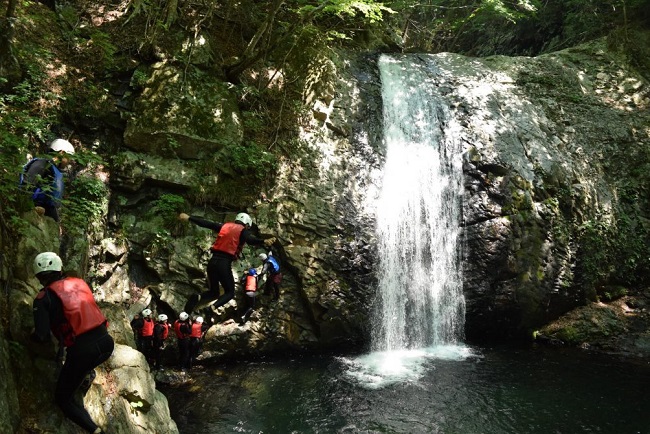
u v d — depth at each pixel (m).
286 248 10.53
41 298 4.52
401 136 12.72
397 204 11.73
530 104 13.95
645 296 12.59
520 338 11.91
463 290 11.57
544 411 8.33
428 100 13.34
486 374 9.81
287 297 10.55
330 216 10.94
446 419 8.02
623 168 13.66
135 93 10.38
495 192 11.95
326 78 12.52
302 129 11.80
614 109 14.45
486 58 15.40
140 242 9.85
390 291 11.19
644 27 16.23
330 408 8.32
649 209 13.40
